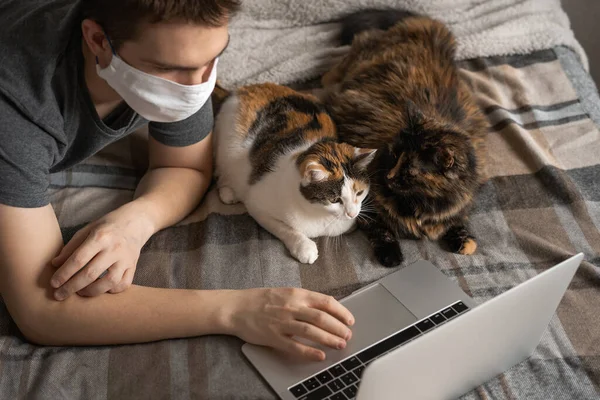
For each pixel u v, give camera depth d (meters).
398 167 1.42
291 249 1.39
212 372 1.12
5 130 0.97
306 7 1.92
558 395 1.13
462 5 2.00
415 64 1.67
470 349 1.01
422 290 1.27
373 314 1.21
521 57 1.91
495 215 1.50
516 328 1.07
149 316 1.13
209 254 1.35
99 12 0.94
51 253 1.12
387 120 1.56
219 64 1.79
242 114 1.52
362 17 1.88
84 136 1.18
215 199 1.51
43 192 1.07
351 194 1.38
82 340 1.13
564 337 1.24
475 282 1.34
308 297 1.16
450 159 1.38
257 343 1.14
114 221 1.20
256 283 1.31
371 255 1.41
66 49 1.04
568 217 1.48
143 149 1.59
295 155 1.43
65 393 1.08
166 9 0.89
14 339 1.17
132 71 1.00
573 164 1.62
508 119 1.70
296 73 1.81
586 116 1.75
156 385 1.10
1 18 1.05
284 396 1.07
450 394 1.08
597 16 2.18
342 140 1.60
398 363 0.89
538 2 2.00
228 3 0.93
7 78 0.97
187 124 1.34
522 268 1.37
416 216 1.44
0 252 1.06
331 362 1.12
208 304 1.15
